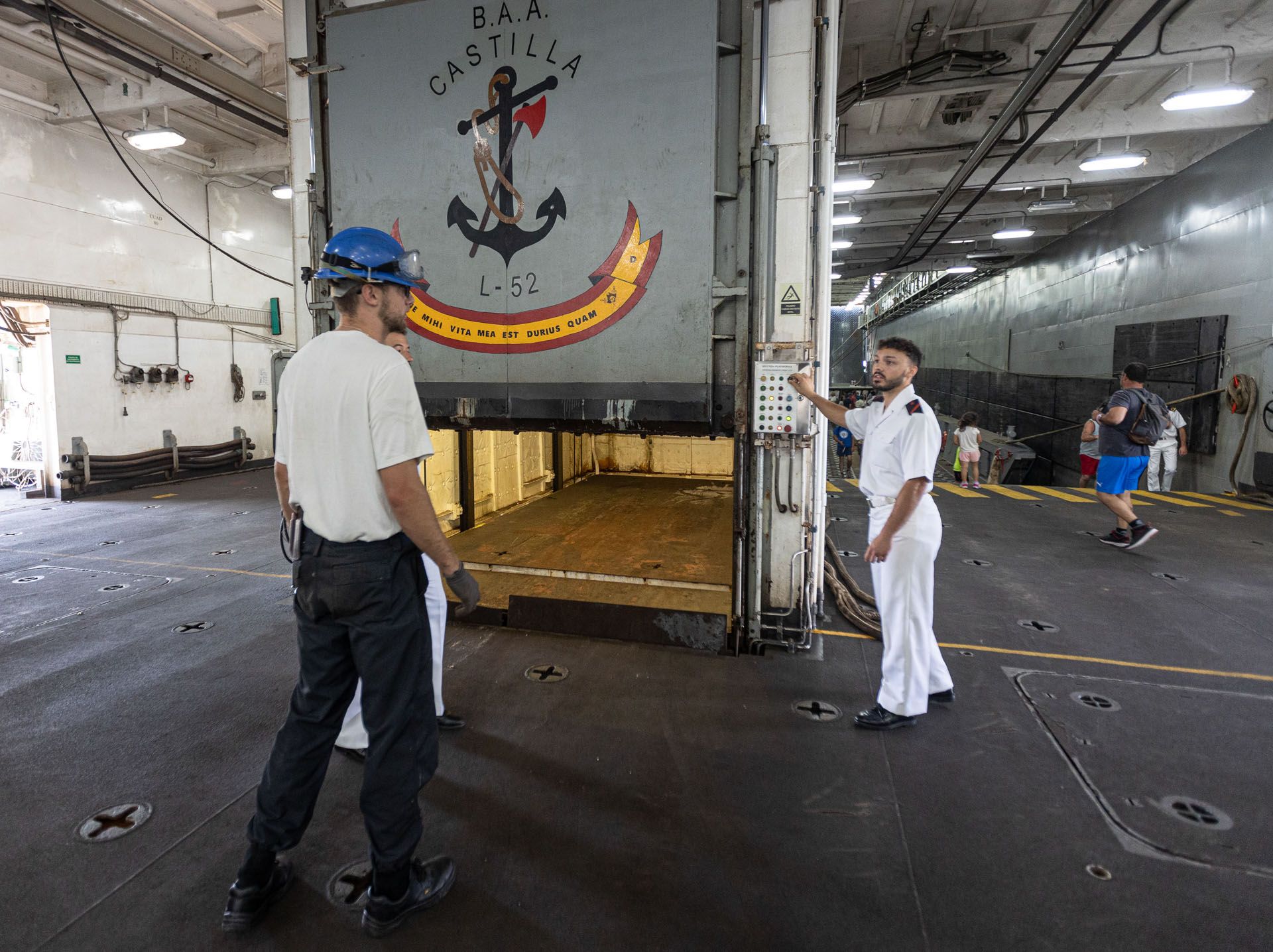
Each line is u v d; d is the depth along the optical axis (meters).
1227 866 2.01
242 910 1.77
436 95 3.65
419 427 1.72
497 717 2.90
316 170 3.95
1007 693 3.12
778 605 3.60
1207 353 9.65
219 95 7.91
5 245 8.25
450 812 2.27
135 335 9.84
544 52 3.47
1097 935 1.75
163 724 2.86
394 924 1.77
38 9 5.62
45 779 2.45
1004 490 8.98
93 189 9.23
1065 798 2.34
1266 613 4.19
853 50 7.80
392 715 1.73
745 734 2.77
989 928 1.78
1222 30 7.05
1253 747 2.67
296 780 1.77
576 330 3.58
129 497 8.93
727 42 3.33
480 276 3.69
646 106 3.36
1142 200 11.80
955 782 2.44
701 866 2.02
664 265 3.41
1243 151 9.14
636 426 3.65
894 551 2.75
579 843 2.12
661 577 4.27
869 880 1.96
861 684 3.23
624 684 3.22
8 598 4.55
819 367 3.65
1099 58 7.38
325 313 4.01
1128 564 5.29
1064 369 15.11
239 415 11.68
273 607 4.37
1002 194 13.27
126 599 4.52
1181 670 3.37
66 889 1.91
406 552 1.78
